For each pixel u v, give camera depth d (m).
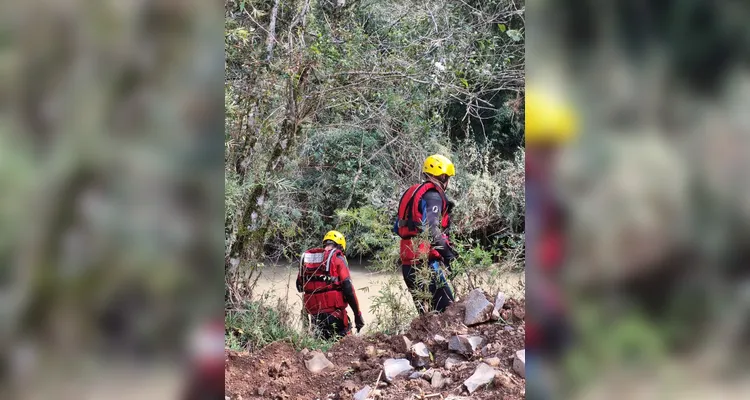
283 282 4.49
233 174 3.70
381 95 4.89
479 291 3.00
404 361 2.58
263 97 3.99
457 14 5.06
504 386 2.28
